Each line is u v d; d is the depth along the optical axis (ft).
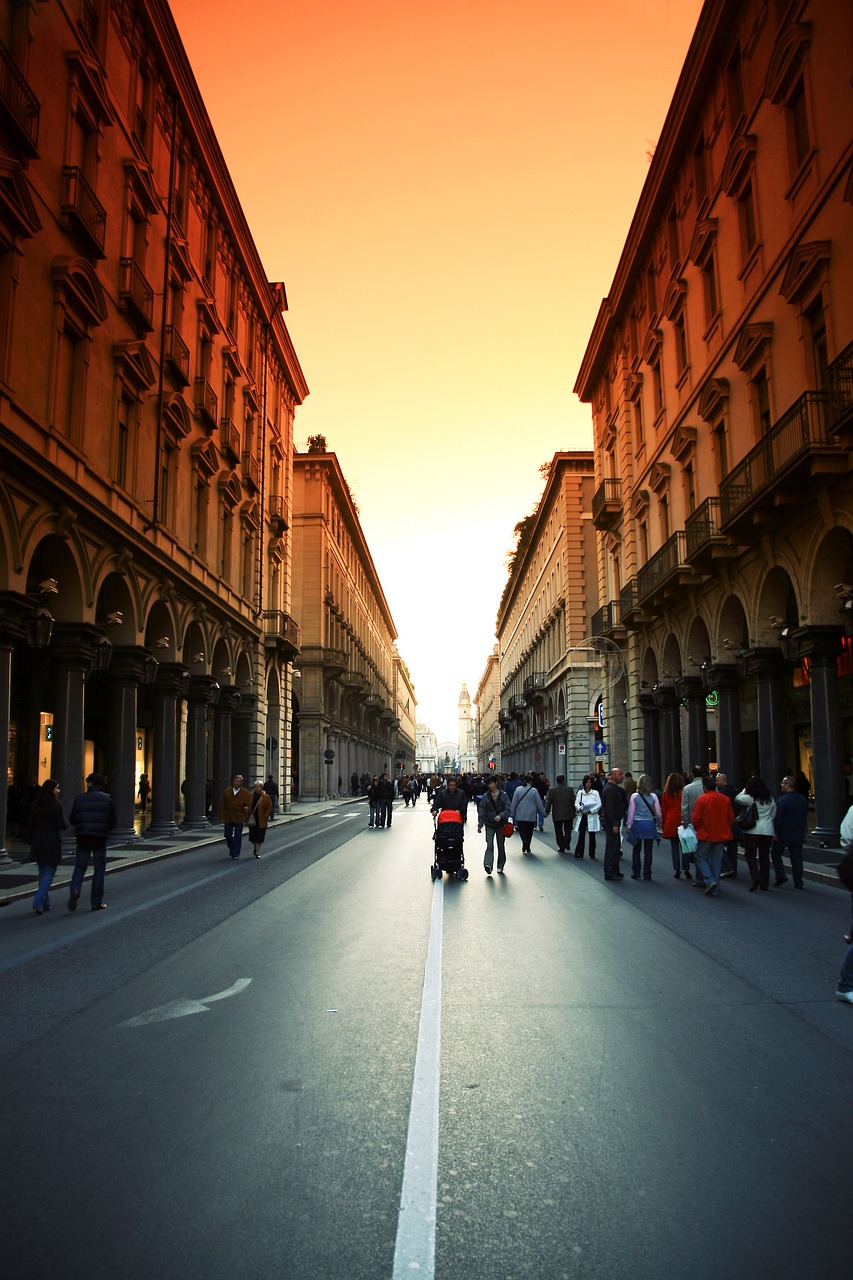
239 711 104.58
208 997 22.06
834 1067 16.96
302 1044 18.28
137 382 67.56
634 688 99.55
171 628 76.79
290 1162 12.92
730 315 68.54
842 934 30.27
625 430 103.50
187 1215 11.42
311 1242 10.77
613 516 108.58
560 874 49.26
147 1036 18.93
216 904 37.68
